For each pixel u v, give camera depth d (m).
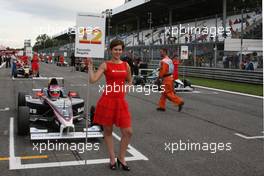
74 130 7.34
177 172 5.41
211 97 15.36
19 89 17.22
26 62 28.00
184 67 27.58
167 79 11.16
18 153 6.28
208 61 26.92
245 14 30.47
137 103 13.09
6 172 5.30
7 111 10.71
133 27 61.75
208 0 36.84
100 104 5.40
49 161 5.85
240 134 8.12
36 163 5.74
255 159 6.17
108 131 5.46
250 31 27.28
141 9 43.00
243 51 22.97
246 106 12.75
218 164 5.84
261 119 10.12
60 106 7.40
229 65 24.58
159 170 5.49
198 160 6.05
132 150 6.60
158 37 40.94
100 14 5.93
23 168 5.49
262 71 20.27
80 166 5.61
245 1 36.16
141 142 7.21
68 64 51.97
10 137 7.39
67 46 71.88
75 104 8.34
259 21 27.14
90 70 5.38
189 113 11.00
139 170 5.47
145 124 9.11
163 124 9.16
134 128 8.58
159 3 37.53
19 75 26.91
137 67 24.44
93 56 5.95
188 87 18.05
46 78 24.95
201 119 9.98
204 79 24.80
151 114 10.70
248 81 21.08
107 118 5.34
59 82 21.80
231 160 6.09
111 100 5.34
